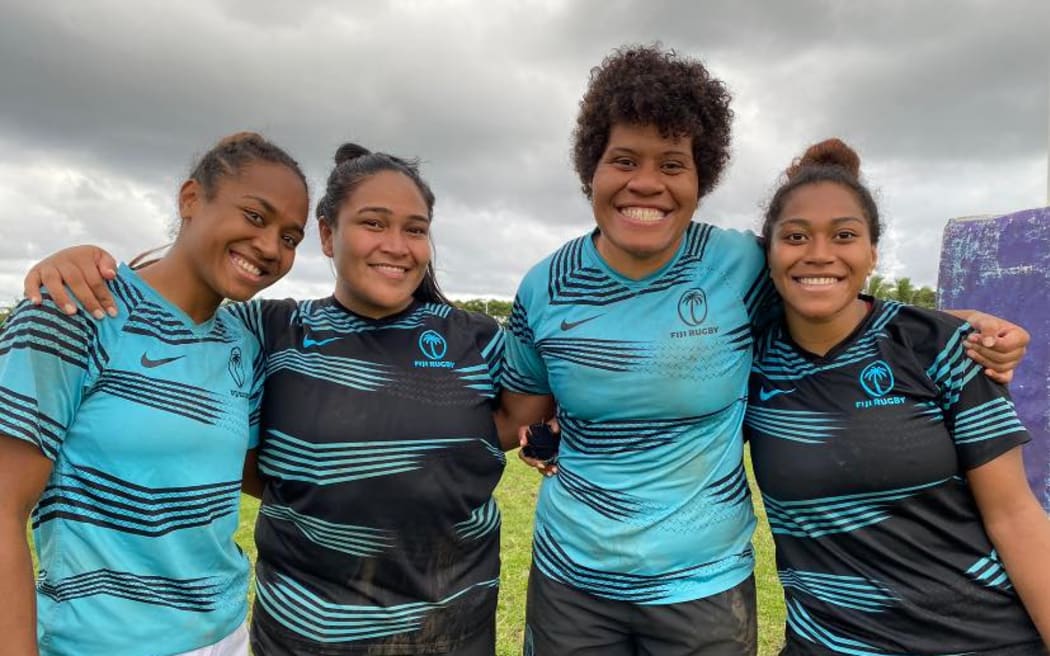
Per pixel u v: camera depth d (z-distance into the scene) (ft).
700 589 7.77
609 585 7.95
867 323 7.61
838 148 8.78
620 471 7.91
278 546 7.71
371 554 7.52
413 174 8.45
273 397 7.79
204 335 7.10
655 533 7.73
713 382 7.72
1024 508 7.01
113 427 6.26
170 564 6.45
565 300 8.23
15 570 5.68
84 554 6.20
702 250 8.20
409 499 7.52
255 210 6.95
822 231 7.29
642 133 7.61
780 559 7.91
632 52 8.05
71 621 6.14
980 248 12.57
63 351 6.07
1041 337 11.40
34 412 5.83
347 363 7.82
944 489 7.14
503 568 18.57
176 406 6.56
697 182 8.07
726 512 7.87
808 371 7.63
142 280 6.89
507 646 14.16
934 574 7.04
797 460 7.36
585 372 7.88
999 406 7.06
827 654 7.35
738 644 7.91
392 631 7.62
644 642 8.10
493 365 8.77
